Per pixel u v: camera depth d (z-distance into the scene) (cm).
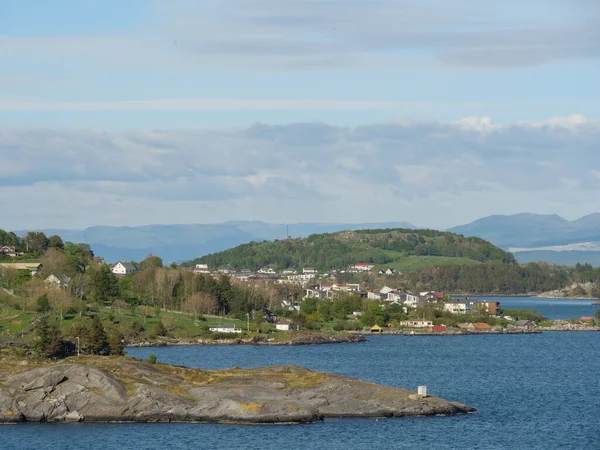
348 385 15650
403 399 15200
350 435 13388
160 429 13900
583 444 13088
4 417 14462
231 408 14450
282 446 12744
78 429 13962
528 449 12719
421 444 12912
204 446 12775
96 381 15088
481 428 14075
